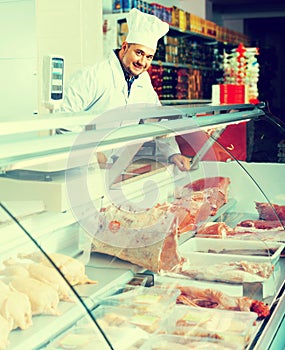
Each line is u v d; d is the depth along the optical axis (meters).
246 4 10.73
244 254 2.21
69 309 1.54
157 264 1.92
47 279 1.55
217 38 7.29
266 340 1.75
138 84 3.58
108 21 4.93
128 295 1.75
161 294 1.81
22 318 1.45
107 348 1.48
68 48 4.96
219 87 3.70
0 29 4.94
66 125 1.77
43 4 4.96
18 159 1.45
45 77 2.16
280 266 2.28
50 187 1.65
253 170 2.80
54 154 1.58
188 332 1.71
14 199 1.57
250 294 2.01
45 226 1.65
